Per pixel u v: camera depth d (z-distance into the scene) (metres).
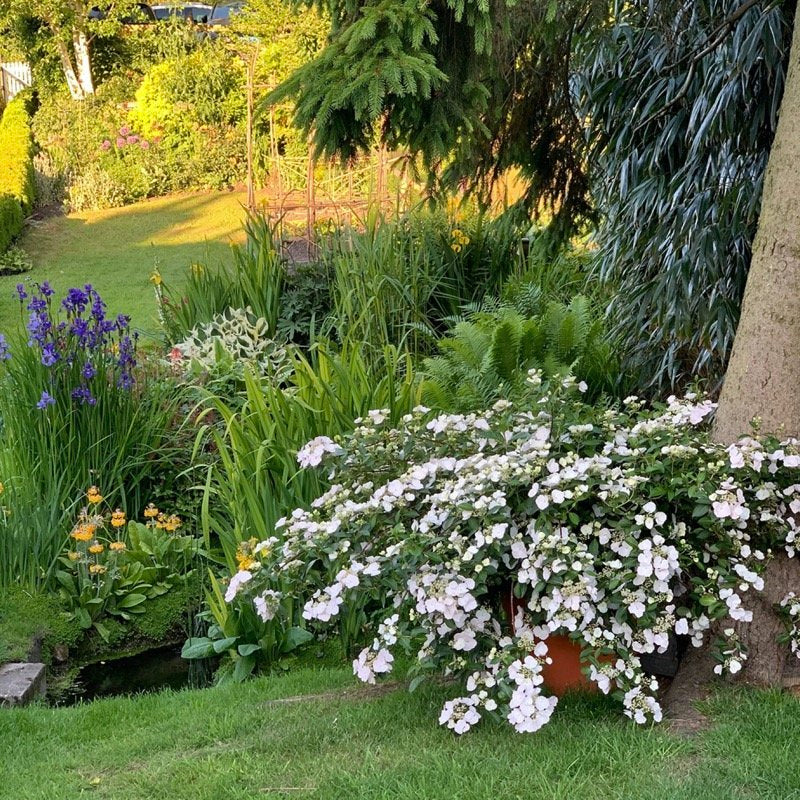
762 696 2.82
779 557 2.86
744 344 2.91
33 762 2.89
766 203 2.84
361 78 3.46
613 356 4.96
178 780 2.63
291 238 8.30
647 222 4.15
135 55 17.73
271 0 13.84
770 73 3.33
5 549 4.31
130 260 12.30
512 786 2.43
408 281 6.46
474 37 3.70
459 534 2.80
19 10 16.38
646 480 2.68
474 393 4.81
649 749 2.57
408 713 2.95
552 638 2.96
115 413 4.91
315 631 3.98
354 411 4.36
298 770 2.64
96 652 4.25
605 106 4.38
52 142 16.03
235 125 16.17
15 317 9.64
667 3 3.83
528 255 6.82
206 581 4.59
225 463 4.18
